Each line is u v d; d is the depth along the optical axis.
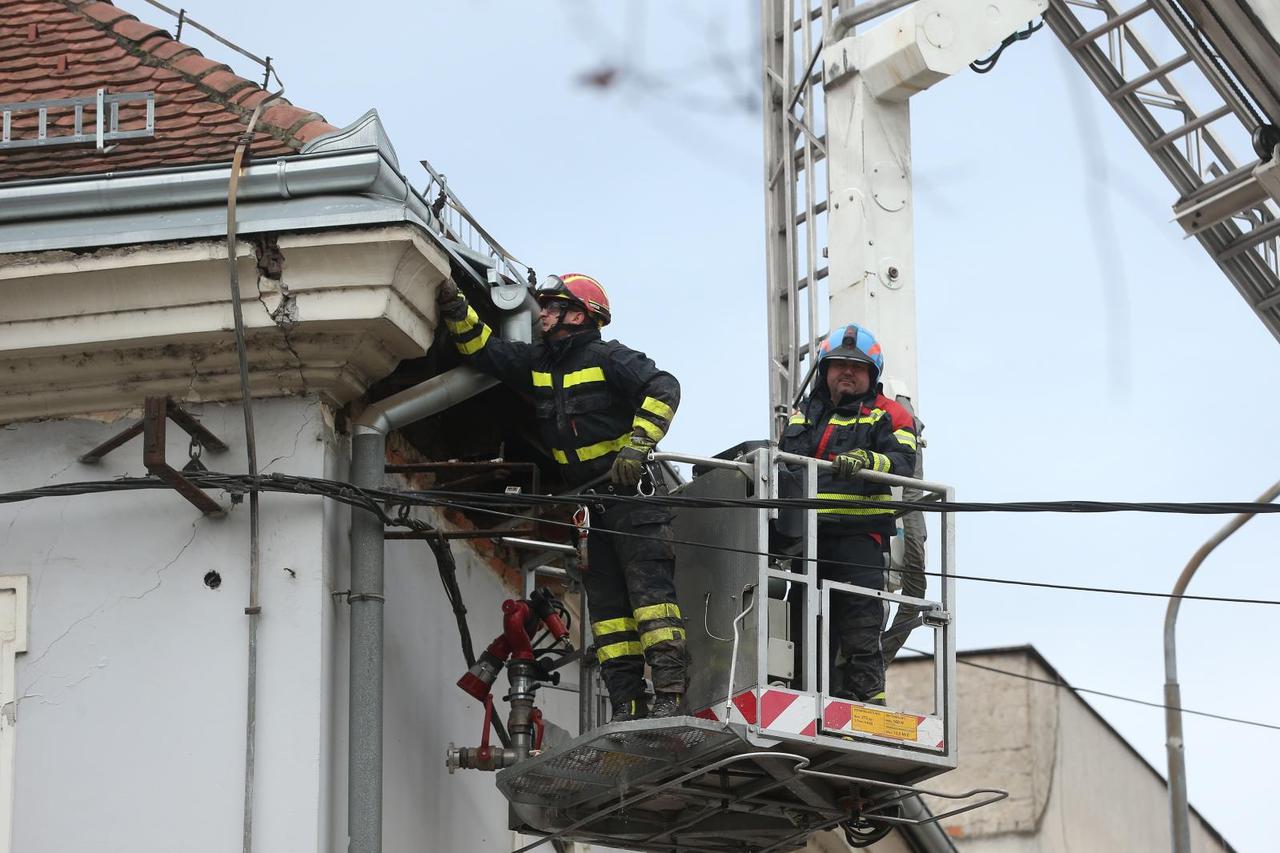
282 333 13.53
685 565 14.17
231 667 13.39
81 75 14.84
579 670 16.09
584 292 13.91
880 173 18.81
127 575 13.67
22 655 13.55
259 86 14.70
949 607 14.06
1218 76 21.61
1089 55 22.06
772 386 19.62
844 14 19.19
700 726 12.95
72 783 13.24
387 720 14.48
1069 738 37.41
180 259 13.31
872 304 18.47
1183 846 23.42
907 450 14.08
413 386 14.39
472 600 16.42
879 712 13.53
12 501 13.62
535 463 15.66
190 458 13.73
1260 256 22.66
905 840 23.70
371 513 13.91
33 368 13.80
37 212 13.53
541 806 14.71
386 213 13.27
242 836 13.02
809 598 13.48
